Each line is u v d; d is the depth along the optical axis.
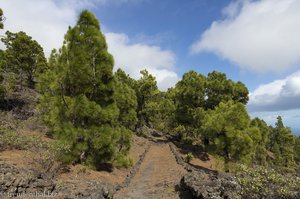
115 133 16.03
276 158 51.41
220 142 21.23
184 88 37.28
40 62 35.56
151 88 45.22
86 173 13.58
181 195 12.84
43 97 18.67
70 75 14.47
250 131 21.27
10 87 26.64
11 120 18.83
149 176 18.48
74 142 13.88
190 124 37.28
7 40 37.38
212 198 9.75
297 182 7.92
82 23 15.27
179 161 24.02
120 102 21.31
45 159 11.43
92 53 15.01
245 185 8.44
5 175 8.30
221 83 36.66
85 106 14.21
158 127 55.53
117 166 19.00
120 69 37.09
